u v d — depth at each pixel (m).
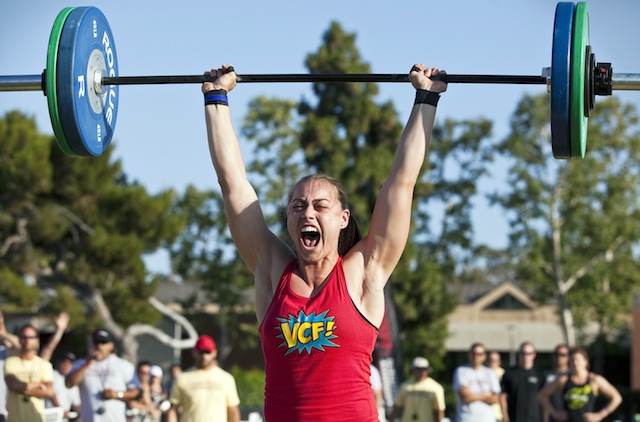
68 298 28.52
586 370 11.68
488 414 13.06
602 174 40.44
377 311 4.56
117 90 6.55
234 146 5.08
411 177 4.67
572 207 39.81
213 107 5.18
